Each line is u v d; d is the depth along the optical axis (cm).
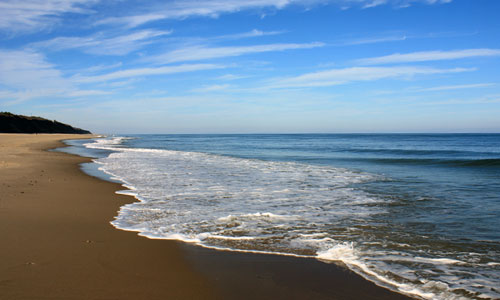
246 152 3425
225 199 983
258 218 763
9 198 891
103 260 492
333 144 5675
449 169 1842
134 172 1617
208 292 406
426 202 955
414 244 591
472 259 523
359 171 1733
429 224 721
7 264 458
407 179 1434
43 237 586
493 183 1313
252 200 971
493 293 414
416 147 4600
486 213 820
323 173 1641
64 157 2395
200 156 2766
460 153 3269
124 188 1155
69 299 367
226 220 742
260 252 548
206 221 731
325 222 734
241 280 443
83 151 3256
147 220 735
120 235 620
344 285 434
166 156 2711
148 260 501
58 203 869
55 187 1109
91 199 942
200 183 1288
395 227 697
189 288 414
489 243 597
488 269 486
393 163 2216
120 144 5344
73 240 578
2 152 2577
